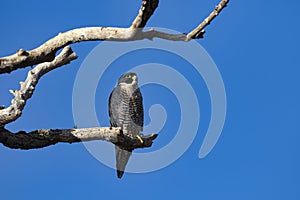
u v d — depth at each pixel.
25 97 10.01
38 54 9.83
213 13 9.33
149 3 8.76
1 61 9.66
